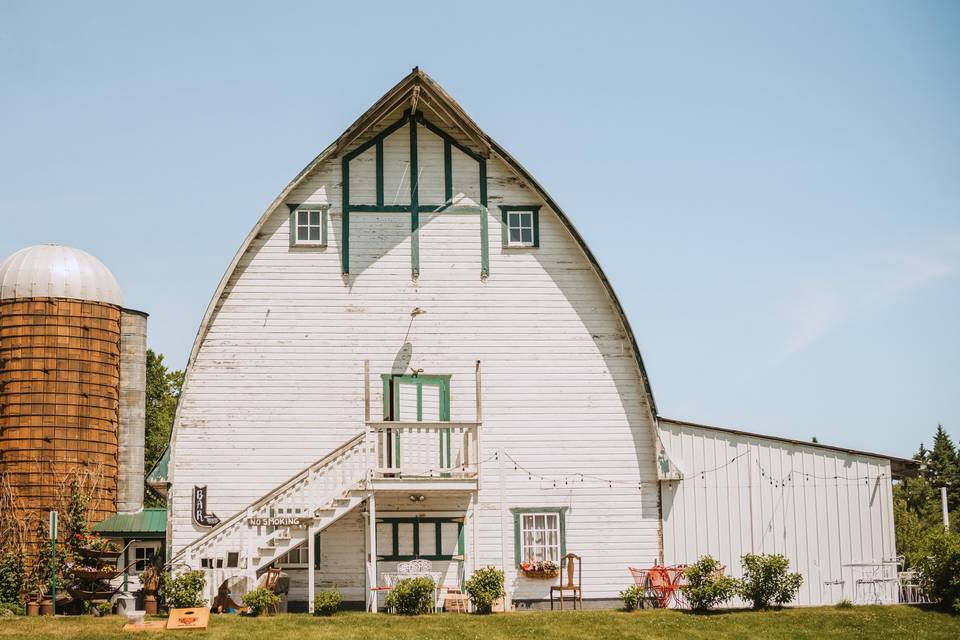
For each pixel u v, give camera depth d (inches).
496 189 1376.7
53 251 1465.3
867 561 1348.4
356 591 1295.5
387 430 1248.2
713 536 1343.5
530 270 1366.9
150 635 1058.1
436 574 1301.7
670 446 1358.3
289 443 1310.3
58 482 1396.4
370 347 1336.1
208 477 1298.0
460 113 1349.7
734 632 1130.0
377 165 1366.9
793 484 1357.0
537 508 1328.7
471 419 1333.7
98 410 1437.0
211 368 1315.2
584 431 1347.2
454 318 1350.9
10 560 1295.5
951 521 3314.5
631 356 1363.2
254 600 1156.5
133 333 1512.1
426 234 1362.0
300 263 1342.3
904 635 1130.7
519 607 1307.8
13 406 1408.7
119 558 1393.9
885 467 1362.0
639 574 1315.2
